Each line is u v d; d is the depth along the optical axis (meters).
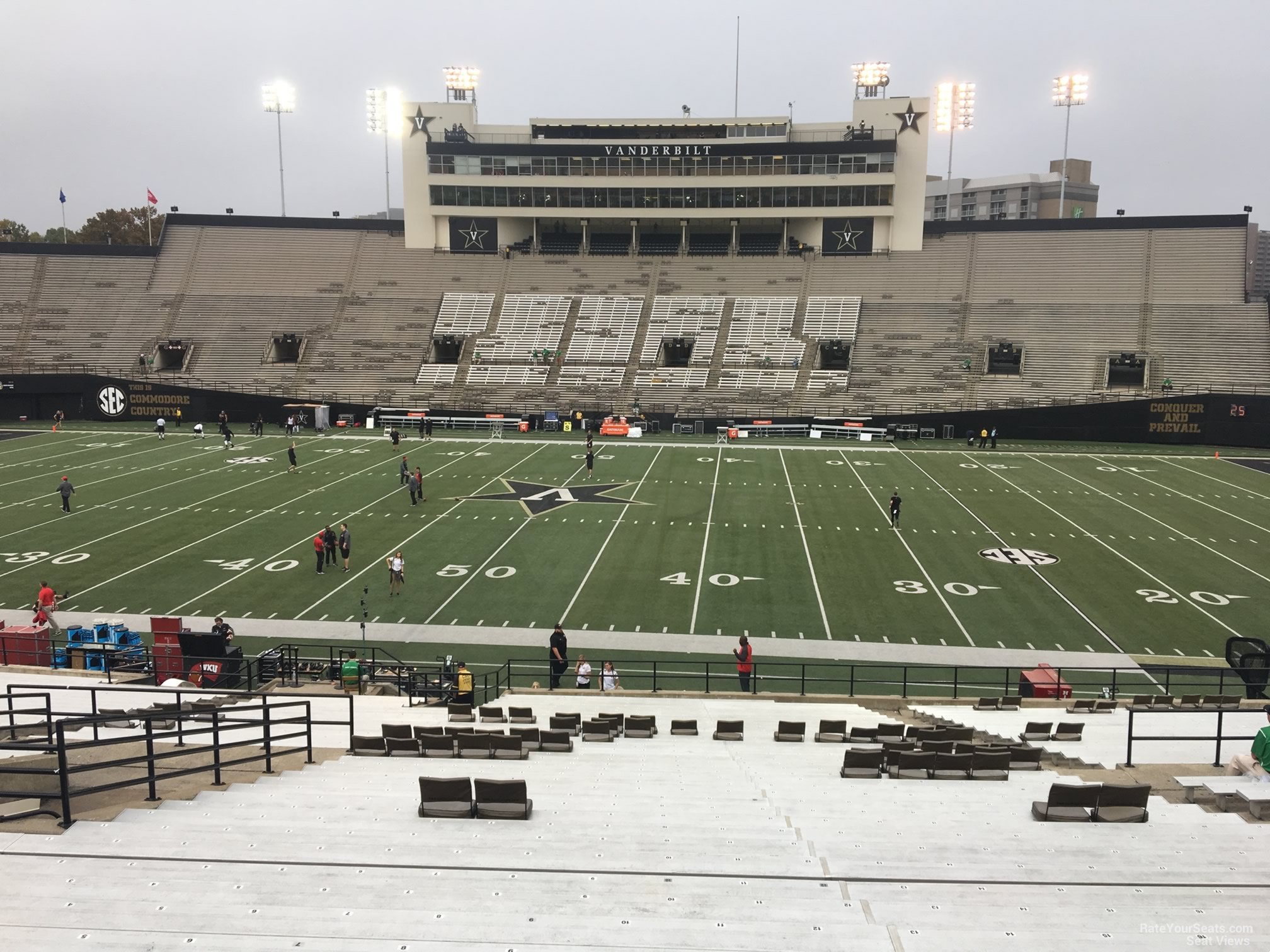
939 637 23.03
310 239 68.44
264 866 6.85
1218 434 50.03
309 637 22.72
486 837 7.79
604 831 8.09
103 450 47.03
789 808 9.13
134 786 8.70
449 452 47.12
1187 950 5.77
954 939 5.90
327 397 57.81
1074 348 55.62
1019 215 130.88
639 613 24.61
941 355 56.81
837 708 17.34
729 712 16.97
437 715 15.86
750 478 41.16
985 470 43.12
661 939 5.87
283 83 73.44
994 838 7.99
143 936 5.71
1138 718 14.92
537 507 35.38
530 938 5.85
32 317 63.47
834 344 58.69
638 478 41.03
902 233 64.00
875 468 43.69
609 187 65.44
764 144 63.75
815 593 26.17
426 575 27.44
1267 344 53.34
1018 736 13.77
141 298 64.94
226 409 57.84
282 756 11.40
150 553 29.28
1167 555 29.61
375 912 6.15
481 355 60.41
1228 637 22.97
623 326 61.34
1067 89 65.88
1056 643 22.64
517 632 23.28
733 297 62.59
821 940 5.87
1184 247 59.00
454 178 66.00
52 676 16.53
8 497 36.25
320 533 30.44
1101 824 8.34
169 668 18.44
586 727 14.29
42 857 6.87
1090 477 41.50
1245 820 8.59
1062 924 6.15
